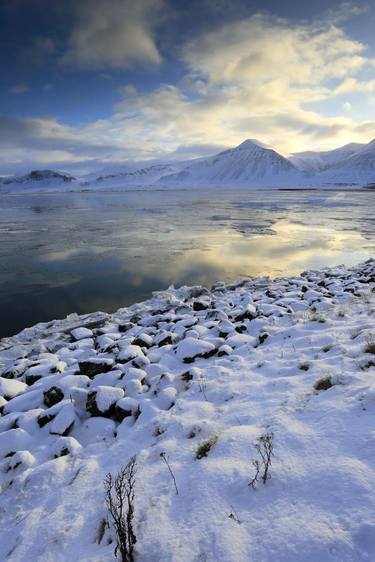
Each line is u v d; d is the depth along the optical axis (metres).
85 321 15.04
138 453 4.41
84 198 131.50
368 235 37.75
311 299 11.77
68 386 6.54
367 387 4.59
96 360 7.45
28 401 6.58
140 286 21.84
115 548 2.91
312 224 46.62
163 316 12.02
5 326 16.34
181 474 3.80
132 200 110.25
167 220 53.44
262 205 79.06
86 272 25.17
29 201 117.19
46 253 31.53
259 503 3.16
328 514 2.86
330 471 3.29
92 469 4.30
